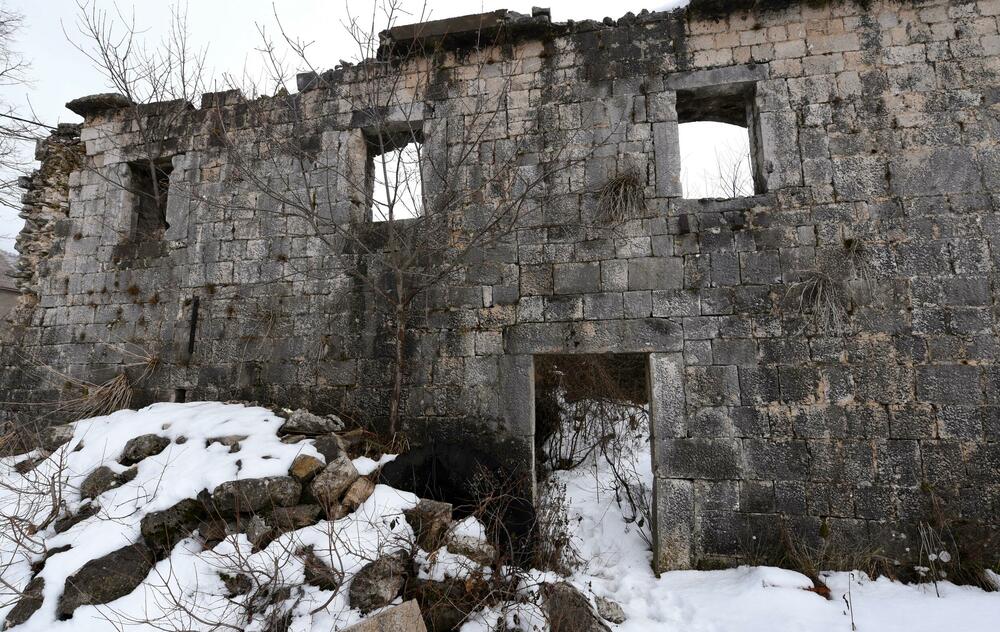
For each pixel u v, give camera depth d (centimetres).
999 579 441
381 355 611
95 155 784
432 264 608
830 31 565
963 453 474
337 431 566
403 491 480
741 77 572
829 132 546
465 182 618
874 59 552
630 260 562
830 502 486
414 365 595
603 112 599
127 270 729
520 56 634
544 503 543
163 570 405
